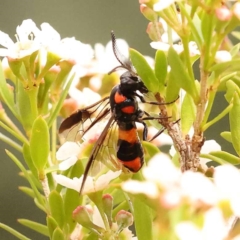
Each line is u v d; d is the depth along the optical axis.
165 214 0.09
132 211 0.11
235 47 0.11
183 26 0.10
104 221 0.11
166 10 0.10
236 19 0.10
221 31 0.10
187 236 0.09
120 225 0.11
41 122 0.11
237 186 0.09
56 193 0.11
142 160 0.11
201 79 0.11
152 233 0.10
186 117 0.11
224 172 0.09
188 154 0.11
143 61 0.11
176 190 0.09
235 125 0.11
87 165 0.11
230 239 0.09
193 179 0.09
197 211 0.09
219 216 0.09
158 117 0.11
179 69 0.10
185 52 0.11
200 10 0.11
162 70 0.11
